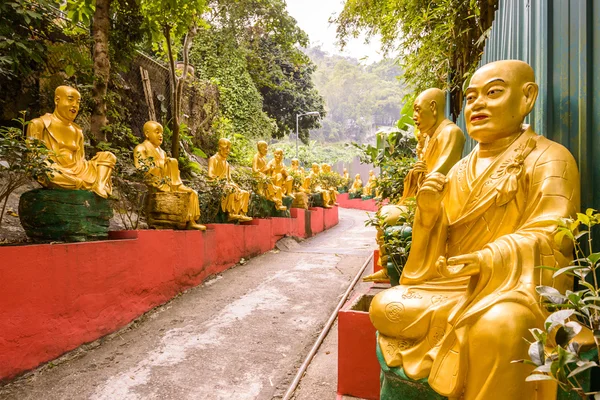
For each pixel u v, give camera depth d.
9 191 4.27
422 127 4.08
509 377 1.87
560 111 2.50
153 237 5.79
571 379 1.94
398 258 3.61
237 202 9.02
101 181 5.05
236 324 5.21
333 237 13.73
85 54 8.63
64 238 4.64
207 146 14.93
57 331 4.13
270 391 3.63
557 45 2.52
